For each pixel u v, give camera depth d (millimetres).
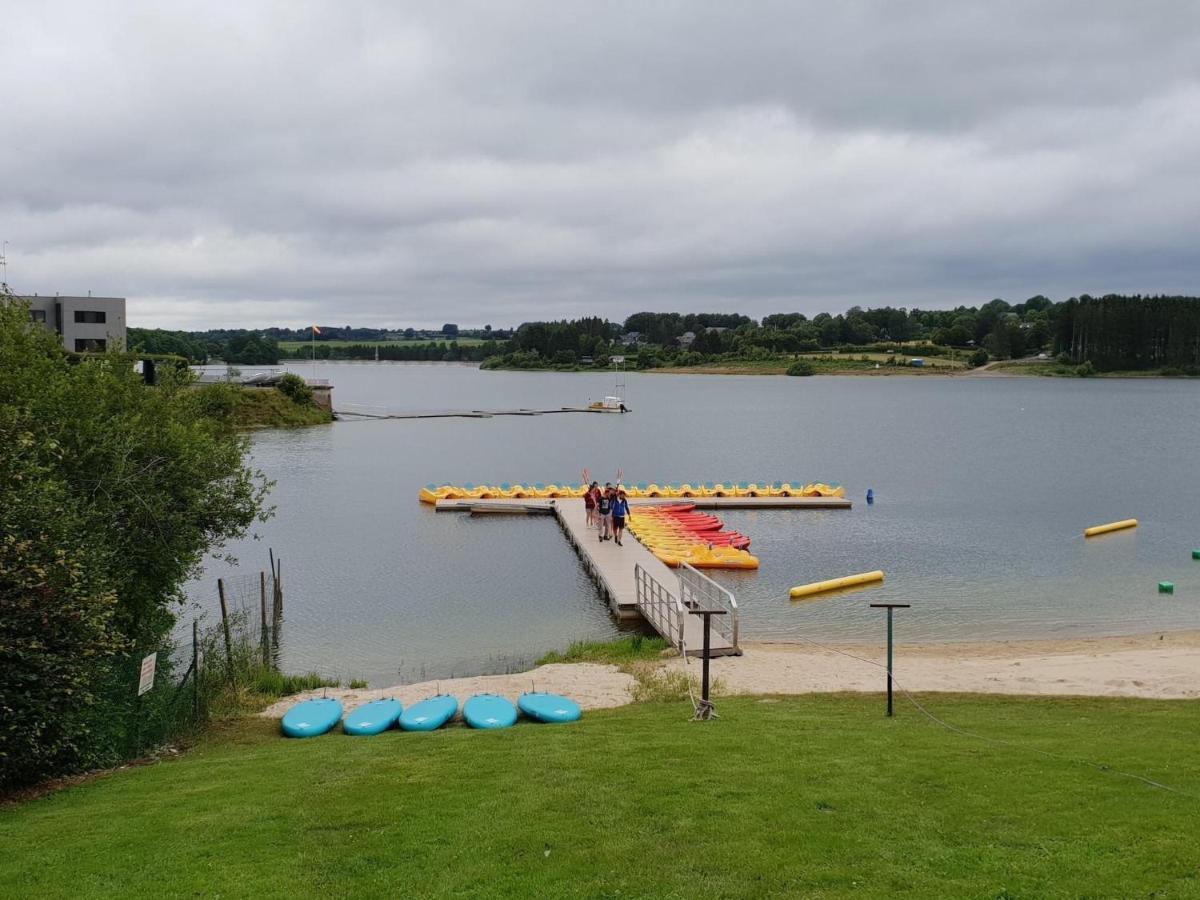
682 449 91750
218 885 9594
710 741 14820
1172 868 9273
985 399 175625
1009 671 22328
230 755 15992
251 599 31953
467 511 52750
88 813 12227
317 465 76062
